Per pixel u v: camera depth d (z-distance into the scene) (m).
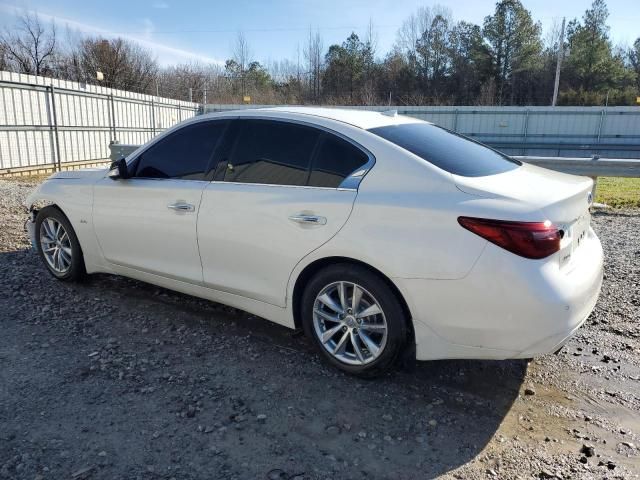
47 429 2.55
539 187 2.88
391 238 2.81
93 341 3.52
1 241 5.97
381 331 2.97
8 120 14.86
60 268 4.61
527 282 2.52
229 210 3.41
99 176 4.28
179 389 2.95
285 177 3.28
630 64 60.47
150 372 3.13
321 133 3.26
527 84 54.69
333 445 2.51
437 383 3.11
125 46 46.50
